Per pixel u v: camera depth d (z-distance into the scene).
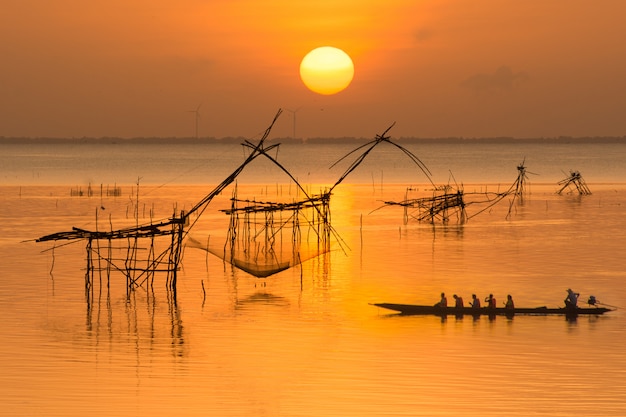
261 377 64.94
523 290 97.94
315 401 59.53
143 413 57.12
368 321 83.25
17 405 58.34
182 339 76.25
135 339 76.12
